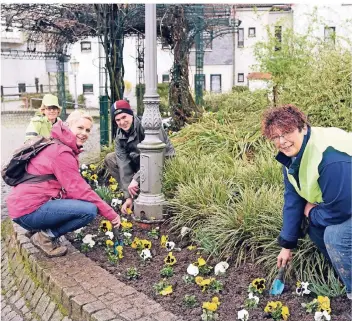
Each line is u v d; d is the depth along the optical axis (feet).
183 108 30.55
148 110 14.48
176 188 15.56
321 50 21.44
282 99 21.09
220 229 12.41
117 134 16.62
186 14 31.01
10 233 15.74
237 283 10.92
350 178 8.60
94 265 12.06
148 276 11.57
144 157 14.57
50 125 17.83
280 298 10.13
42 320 10.88
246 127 21.80
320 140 8.79
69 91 80.94
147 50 14.25
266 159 16.89
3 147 39.68
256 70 24.90
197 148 20.15
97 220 15.66
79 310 10.01
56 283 11.05
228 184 15.20
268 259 11.19
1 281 13.60
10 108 76.28
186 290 10.73
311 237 10.00
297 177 9.30
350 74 18.58
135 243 13.01
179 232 13.96
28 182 12.23
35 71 85.05
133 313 9.59
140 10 26.91
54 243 12.74
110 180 19.76
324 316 9.03
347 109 18.01
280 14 43.62
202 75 39.81
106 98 26.68
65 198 12.53
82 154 30.73
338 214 8.95
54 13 34.04
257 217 12.09
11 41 78.13
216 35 41.65
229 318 9.50
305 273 10.51
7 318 11.55
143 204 14.64
